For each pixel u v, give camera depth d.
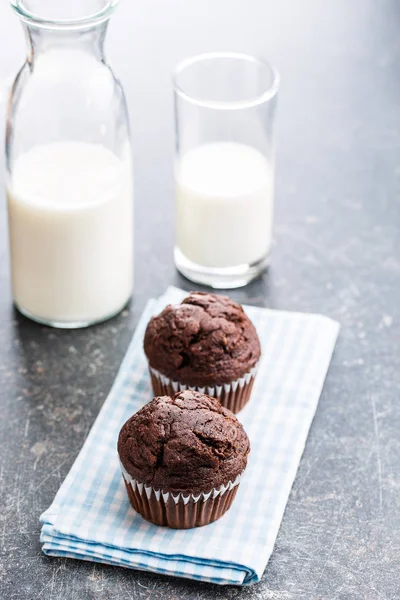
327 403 1.03
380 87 1.29
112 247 1.05
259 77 1.10
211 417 0.93
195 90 1.12
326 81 1.29
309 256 1.14
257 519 0.94
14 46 1.31
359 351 1.07
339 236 1.15
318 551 0.94
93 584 0.92
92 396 1.03
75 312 1.07
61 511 0.94
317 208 1.18
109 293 1.07
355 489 0.97
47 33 0.99
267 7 1.38
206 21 1.36
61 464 0.99
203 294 1.02
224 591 0.92
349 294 1.11
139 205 1.18
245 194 1.08
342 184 1.20
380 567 0.93
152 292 1.11
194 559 0.92
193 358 0.99
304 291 1.11
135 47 1.32
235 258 1.10
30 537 0.94
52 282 1.05
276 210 1.17
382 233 1.16
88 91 1.03
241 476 0.94
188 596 0.91
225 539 0.93
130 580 0.92
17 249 1.05
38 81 1.02
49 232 1.03
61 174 1.04
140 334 1.06
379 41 1.34
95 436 0.99
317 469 0.99
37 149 1.04
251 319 1.08
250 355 1.00
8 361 1.05
